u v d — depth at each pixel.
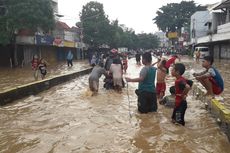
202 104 10.86
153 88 9.70
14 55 36.16
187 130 7.90
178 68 8.29
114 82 14.16
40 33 43.81
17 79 21.50
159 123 8.53
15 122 8.87
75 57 63.25
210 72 9.70
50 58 49.00
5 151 6.65
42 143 7.05
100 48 67.94
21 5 31.78
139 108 9.76
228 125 7.30
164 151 6.51
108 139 7.24
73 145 6.88
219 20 55.47
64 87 16.48
